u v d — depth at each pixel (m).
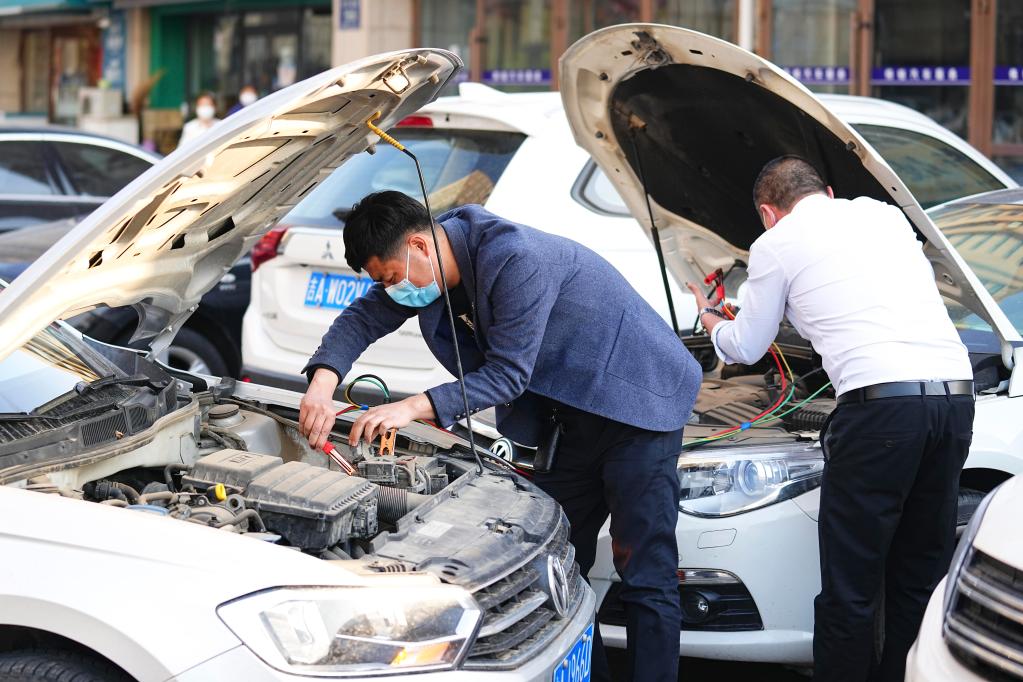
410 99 3.71
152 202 3.01
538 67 13.70
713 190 4.78
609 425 3.69
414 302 3.57
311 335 6.22
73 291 3.09
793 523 3.90
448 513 3.25
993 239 4.97
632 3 12.99
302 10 17.41
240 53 18.23
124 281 3.39
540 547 3.15
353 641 2.63
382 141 6.53
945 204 5.49
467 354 3.72
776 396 4.66
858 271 3.71
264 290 6.44
